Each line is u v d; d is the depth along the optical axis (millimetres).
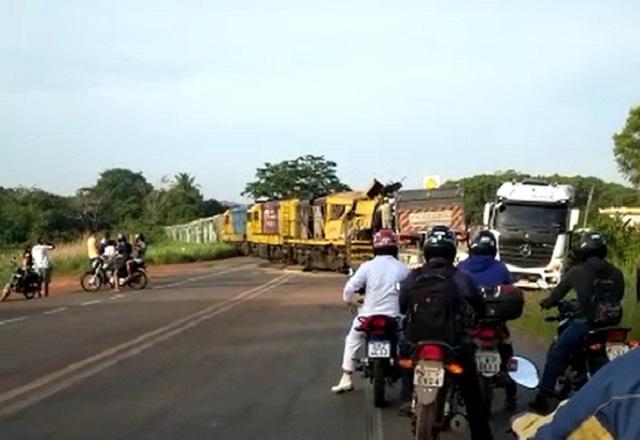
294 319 22875
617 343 9688
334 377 13617
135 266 36281
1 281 37719
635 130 58406
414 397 8070
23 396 12008
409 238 34781
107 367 14633
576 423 3094
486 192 56656
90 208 100812
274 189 122938
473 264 9906
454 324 8055
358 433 9781
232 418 10570
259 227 66562
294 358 15734
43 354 16188
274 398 11891
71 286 39594
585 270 9883
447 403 8305
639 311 16547
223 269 55844
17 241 76062
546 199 31344
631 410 2959
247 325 21391
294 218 55938
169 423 10289
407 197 36562
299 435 9688
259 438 9539
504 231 31484
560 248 31141
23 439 9469
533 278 31344
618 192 60000
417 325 8102
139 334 19438
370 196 45344
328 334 19469
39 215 82312
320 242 50656
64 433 9758
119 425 10172
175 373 14023
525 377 8641
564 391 10227
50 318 23469
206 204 126375
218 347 17219
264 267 58094
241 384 13000
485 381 9078
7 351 16594
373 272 11016
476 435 8453
